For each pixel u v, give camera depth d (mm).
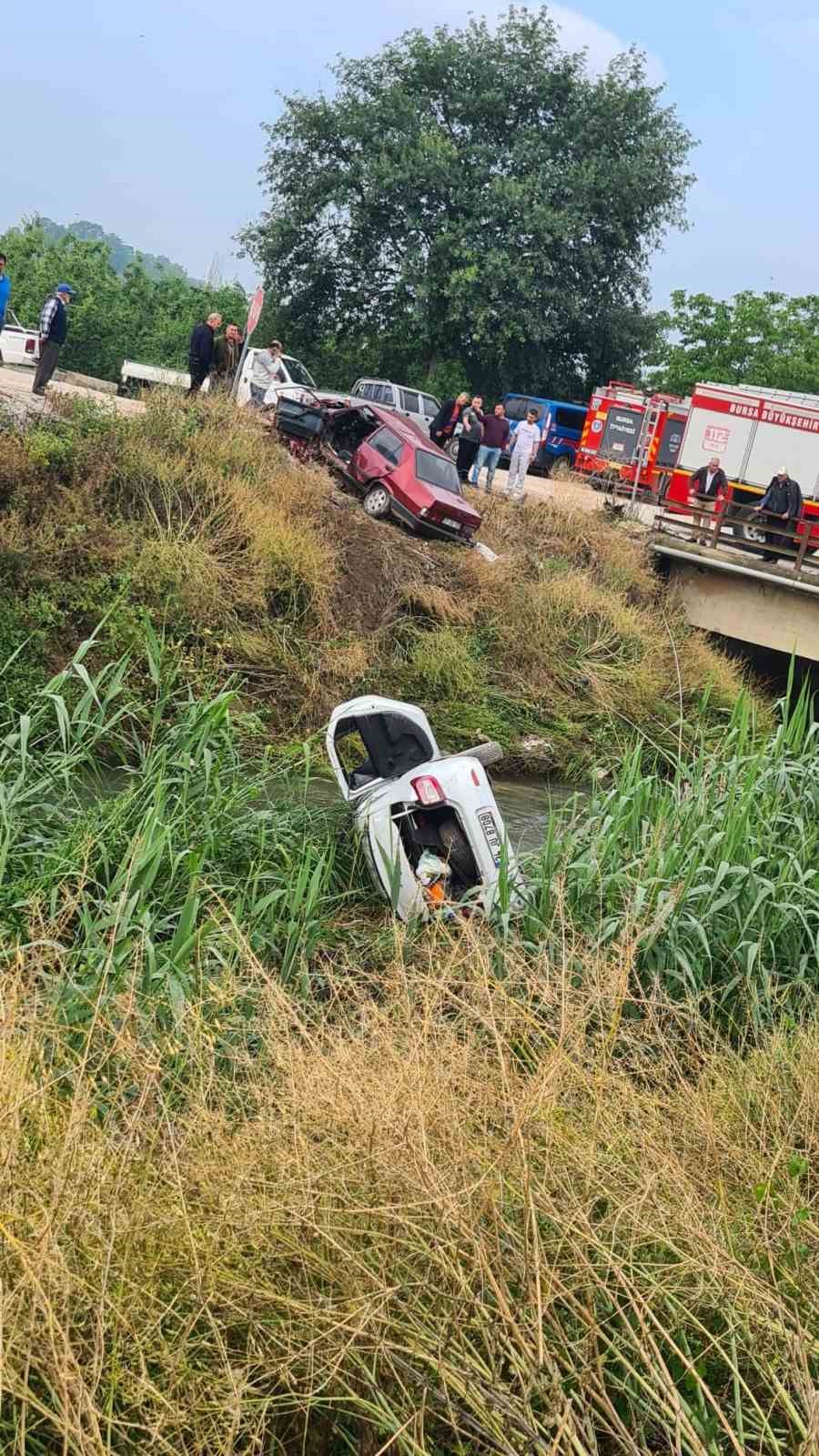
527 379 45969
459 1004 4957
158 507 15852
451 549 19672
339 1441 3150
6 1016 3840
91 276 44844
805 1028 6258
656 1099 4434
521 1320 3125
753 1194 3961
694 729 17812
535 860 8555
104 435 16250
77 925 6676
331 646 16219
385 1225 3238
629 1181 3754
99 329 43125
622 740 17578
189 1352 2977
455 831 8281
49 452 15242
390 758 9672
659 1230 3506
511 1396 2953
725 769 9648
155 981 5695
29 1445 2834
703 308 54000
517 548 21625
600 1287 3242
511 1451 2852
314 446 20312
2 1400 2648
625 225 45219
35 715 10656
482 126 45219
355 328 46469
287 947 6742
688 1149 4250
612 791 9281
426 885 7910
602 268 45625
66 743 8781
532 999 5680
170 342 43844
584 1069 4578
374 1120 3365
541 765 16375
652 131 45031
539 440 24812
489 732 16453
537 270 43844
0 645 12672
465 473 24109
